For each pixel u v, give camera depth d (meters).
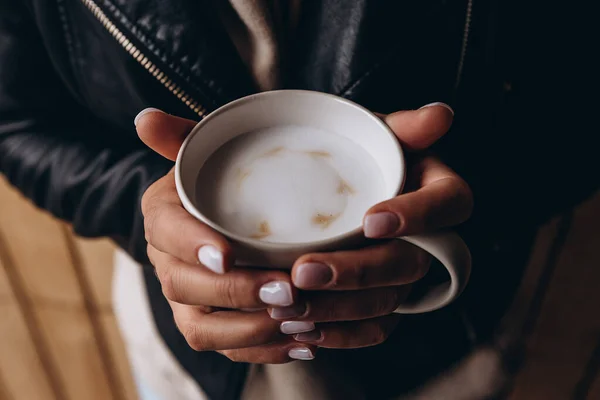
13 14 0.50
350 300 0.33
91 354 1.02
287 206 0.33
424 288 0.36
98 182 0.51
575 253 0.74
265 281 0.31
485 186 0.51
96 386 1.06
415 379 0.53
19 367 1.05
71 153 0.52
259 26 0.44
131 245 0.51
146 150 0.51
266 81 0.47
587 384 0.82
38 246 0.90
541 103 0.50
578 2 0.47
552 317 0.79
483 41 0.46
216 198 0.33
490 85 0.48
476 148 0.51
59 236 0.88
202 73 0.45
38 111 0.54
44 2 0.48
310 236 0.32
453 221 0.32
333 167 0.34
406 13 0.43
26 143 0.53
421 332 0.52
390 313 0.38
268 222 0.32
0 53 0.51
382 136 0.34
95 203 0.51
